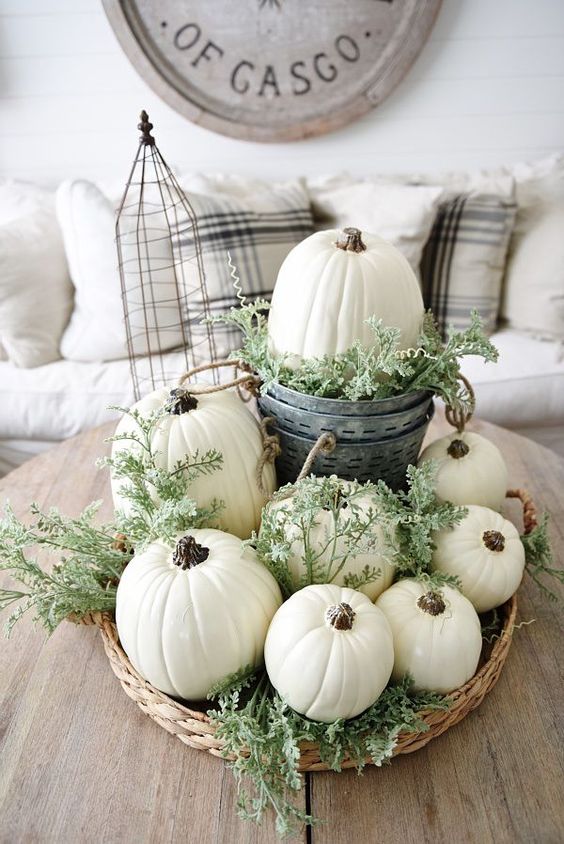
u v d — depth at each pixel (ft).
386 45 6.57
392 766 2.39
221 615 2.27
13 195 6.59
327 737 2.25
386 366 2.53
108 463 2.60
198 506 2.68
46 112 6.97
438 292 6.48
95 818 2.21
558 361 6.05
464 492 2.98
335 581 2.52
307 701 2.20
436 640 2.35
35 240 5.98
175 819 2.21
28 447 6.08
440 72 6.86
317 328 2.70
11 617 2.50
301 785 2.25
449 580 2.58
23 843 2.14
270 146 7.18
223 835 2.17
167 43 6.55
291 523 2.49
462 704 2.43
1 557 2.78
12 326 5.88
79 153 7.19
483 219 6.28
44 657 2.82
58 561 3.32
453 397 2.81
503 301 6.57
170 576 2.33
